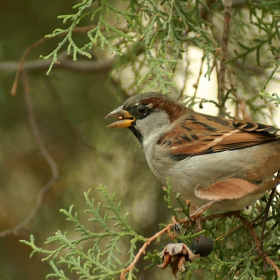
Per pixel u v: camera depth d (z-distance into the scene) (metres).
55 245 13.27
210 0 9.70
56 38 13.76
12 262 13.19
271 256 8.09
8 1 13.82
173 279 12.19
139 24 8.44
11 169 14.12
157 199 12.52
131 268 6.98
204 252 7.26
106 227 7.42
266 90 11.88
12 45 13.82
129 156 13.17
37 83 14.24
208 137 8.50
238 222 8.82
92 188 13.62
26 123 14.36
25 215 13.70
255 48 9.49
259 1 9.86
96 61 13.53
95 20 13.28
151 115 9.20
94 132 14.01
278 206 8.42
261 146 8.20
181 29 8.59
